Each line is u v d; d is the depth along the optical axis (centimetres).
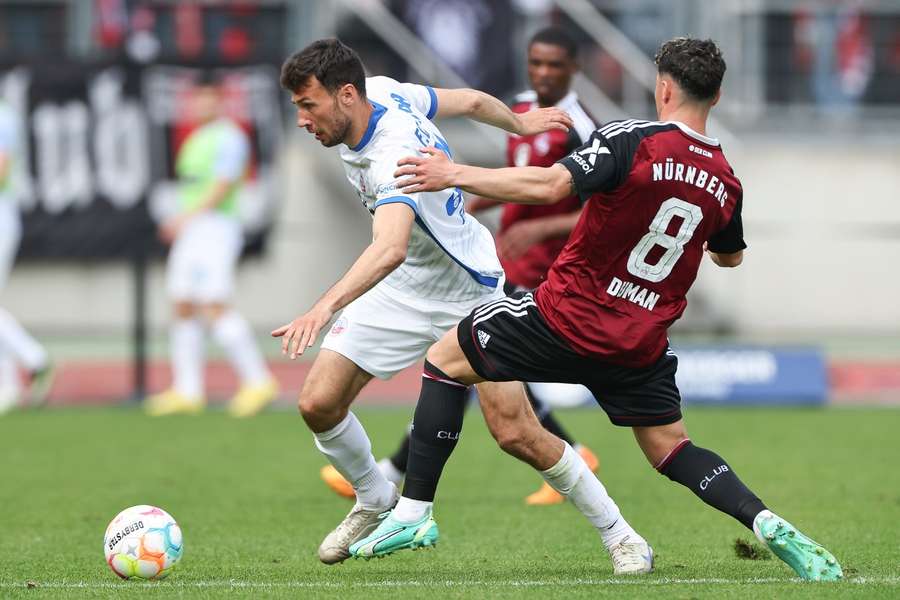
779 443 3725
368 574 1916
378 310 1959
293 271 5556
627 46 5981
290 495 2870
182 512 2638
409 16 5456
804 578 1748
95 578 1892
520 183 1644
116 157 4684
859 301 5866
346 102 1795
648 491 2870
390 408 4862
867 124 6225
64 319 5397
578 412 4719
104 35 5784
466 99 1983
